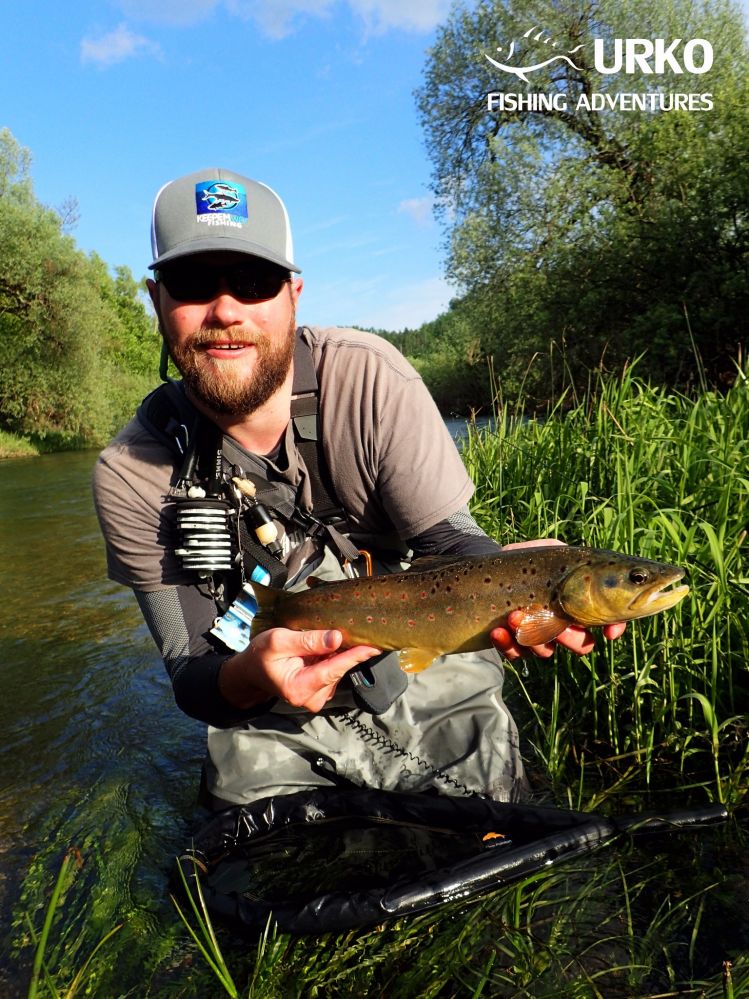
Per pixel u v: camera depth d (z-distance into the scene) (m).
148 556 1.06
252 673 0.89
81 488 5.36
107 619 2.02
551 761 1.13
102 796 1.14
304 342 1.07
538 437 1.99
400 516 1.07
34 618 2.08
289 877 0.90
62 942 0.83
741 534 1.25
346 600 0.93
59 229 12.69
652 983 0.69
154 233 1.00
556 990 0.69
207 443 1.04
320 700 0.90
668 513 1.37
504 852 0.87
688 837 0.90
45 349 11.87
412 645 0.92
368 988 0.72
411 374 1.08
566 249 5.89
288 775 1.05
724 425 1.57
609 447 1.72
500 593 0.89
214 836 0.97
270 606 0.98
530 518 1.67
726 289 4.77
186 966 0.78
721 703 1.17
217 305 0.94
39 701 1.51
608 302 5.67
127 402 14.20
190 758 1.25
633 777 1.08
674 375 4.94
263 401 1.00
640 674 1.16
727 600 1.18
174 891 0.89
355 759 1.07
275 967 0.75
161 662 1.68
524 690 1.32
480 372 7.36
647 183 5.95
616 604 0.85
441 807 0.98
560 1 6.99
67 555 2.92
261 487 1.06
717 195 5.06
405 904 0.81
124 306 22.41
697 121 5.69
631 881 0.83
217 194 0.96
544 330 5.95
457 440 2.49
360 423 1.04
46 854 1.00
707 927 0.75
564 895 0.82
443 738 1.08
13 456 10.05
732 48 6.74
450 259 6.93
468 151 7.64
